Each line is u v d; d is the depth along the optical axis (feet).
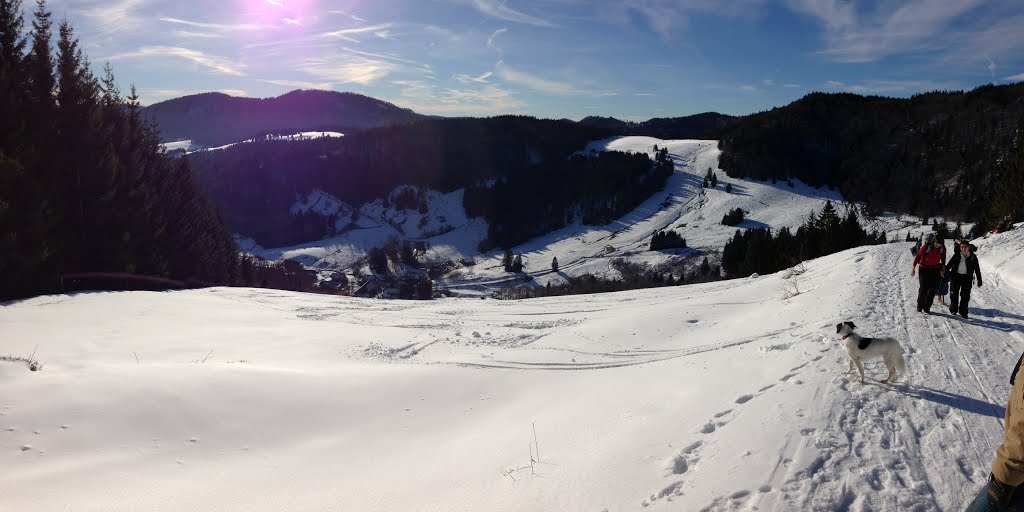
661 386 26.04
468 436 24.16
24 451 19.10
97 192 76.54
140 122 106.11
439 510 16.01
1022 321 29.71
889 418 16.62
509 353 41.04
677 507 12.86
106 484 18.08
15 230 60.18
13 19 68.85
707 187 586.45
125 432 21.61
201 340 44.47
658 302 60.44
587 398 27.04
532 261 461.37
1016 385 8.61
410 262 487.61
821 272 63.46
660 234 420.77
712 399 21.27
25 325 43.14
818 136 634.43
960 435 15.34
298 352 42.24
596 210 570.87
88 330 44.04
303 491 18.66
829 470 13.50
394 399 29.48
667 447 17.02
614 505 13.92
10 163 58.34
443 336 48.47
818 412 17.13
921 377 20.54
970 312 32.63
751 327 38.99
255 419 24.85
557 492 15.46
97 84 79.77
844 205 492.95
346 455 22.41
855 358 20.01
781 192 550.36
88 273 74.59
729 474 13.91
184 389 25.73
